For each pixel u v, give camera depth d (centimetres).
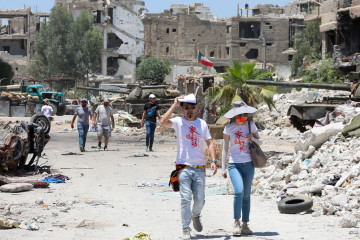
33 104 5294
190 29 13638
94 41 10138
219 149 1600
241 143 791
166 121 755
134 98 3888
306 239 738
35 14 12638
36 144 1434
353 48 5228
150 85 3972
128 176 1444
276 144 2592
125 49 12538
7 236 721
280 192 1091
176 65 13175
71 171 1526
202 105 3338
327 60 5181
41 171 1438
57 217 883
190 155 750
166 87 3947
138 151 2197
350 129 1288
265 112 3775
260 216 923
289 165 1238
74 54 10112
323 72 5097
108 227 818
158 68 11550
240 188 771
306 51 9656
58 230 783
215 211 970
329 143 1271
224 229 816
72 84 9762
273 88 2489
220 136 2622
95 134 3312
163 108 3744
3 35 12606
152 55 13288
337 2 5362
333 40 5659
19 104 5312
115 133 3378
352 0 5156
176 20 13550
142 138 3025
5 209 909
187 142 752
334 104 2347
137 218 895
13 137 1353
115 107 4241
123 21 12725
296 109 2342
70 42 10125
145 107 2181
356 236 748
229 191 1151
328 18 5509
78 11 12188
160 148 2370
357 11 5019
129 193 1164
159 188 1240
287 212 941
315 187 1038
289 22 13750
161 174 1493
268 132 3219
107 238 738
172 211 963
